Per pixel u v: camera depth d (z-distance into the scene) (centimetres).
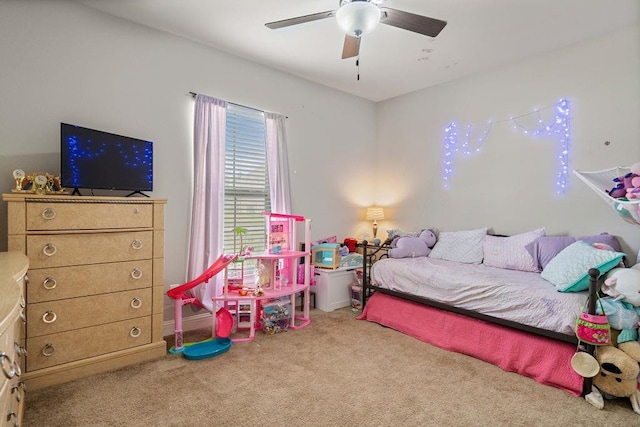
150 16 271
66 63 251
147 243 245
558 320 215
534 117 330
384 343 282
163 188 297
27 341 199
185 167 309
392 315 321
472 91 377
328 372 230
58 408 184
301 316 347
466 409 189
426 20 203
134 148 262
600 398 193
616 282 202
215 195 318
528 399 200
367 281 374
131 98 280
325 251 382
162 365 237
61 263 210
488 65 353
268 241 328
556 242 291
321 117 415
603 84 289
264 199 368
